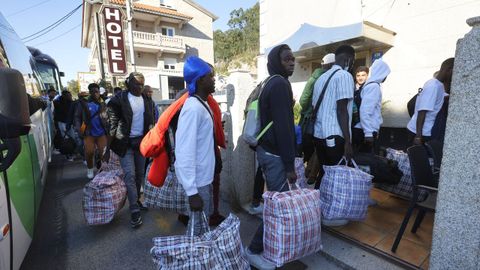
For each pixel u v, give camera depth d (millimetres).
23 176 2271
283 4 7434
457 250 1625
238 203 3541
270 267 2219
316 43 5609
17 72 1269
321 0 6566
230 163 3646
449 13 4852
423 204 2334
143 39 21609
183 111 1784
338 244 2613
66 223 3391
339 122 2592
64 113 6207
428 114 3145
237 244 1745
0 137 1224
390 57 5656
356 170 2604
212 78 1910
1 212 1716
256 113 2199
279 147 2049
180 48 23500
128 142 3148
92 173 5145
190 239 1641
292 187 2281
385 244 2541
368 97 3111
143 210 3691
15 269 1907
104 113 5004
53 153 7469
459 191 1585
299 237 1997
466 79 1498
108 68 10109
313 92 2924
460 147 1558
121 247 2830
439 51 5016
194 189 1770
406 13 5355
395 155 3645
